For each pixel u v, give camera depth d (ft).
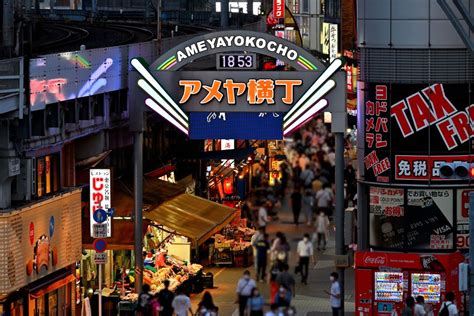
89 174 132.46
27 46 140.36
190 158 182.50
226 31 133.59
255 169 236.43
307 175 229.45
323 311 142.82
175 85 133.90
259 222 194.08
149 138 172.04
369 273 129.08
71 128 121.08
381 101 134.62
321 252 188.44
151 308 123.44
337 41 274.98
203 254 178.70
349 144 228.84
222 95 134.00
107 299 134.10
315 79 133.28
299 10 359.87
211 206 155.12
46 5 415.85
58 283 122.72
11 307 110.93
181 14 329.11
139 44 144.97
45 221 118.83
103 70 130.11
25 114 106.63
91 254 138.82
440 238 133.59
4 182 110.22
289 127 136.98
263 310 139.95
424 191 133.59
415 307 119.44
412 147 133.59
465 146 133.18
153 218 139.54
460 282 93.86
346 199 196.24
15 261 109.60
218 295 153.79
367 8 135.23
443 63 132.98
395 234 134.72
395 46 133.90
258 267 162.71
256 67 134.00
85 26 269.85
